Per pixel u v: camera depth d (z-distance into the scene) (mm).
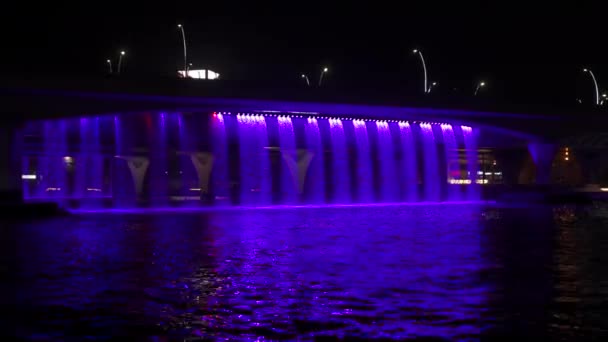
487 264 19672
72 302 13969
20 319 12406
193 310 13164
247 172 68375
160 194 66625
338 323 12086
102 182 73062
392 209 54125
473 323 12039
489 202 68625
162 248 24141
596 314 12695
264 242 26328
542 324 11930
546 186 72812
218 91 52344
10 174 47188
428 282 16391
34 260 20734
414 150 75625
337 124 71000
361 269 18703
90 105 49500
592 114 70062
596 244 25453
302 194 71375
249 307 13453
